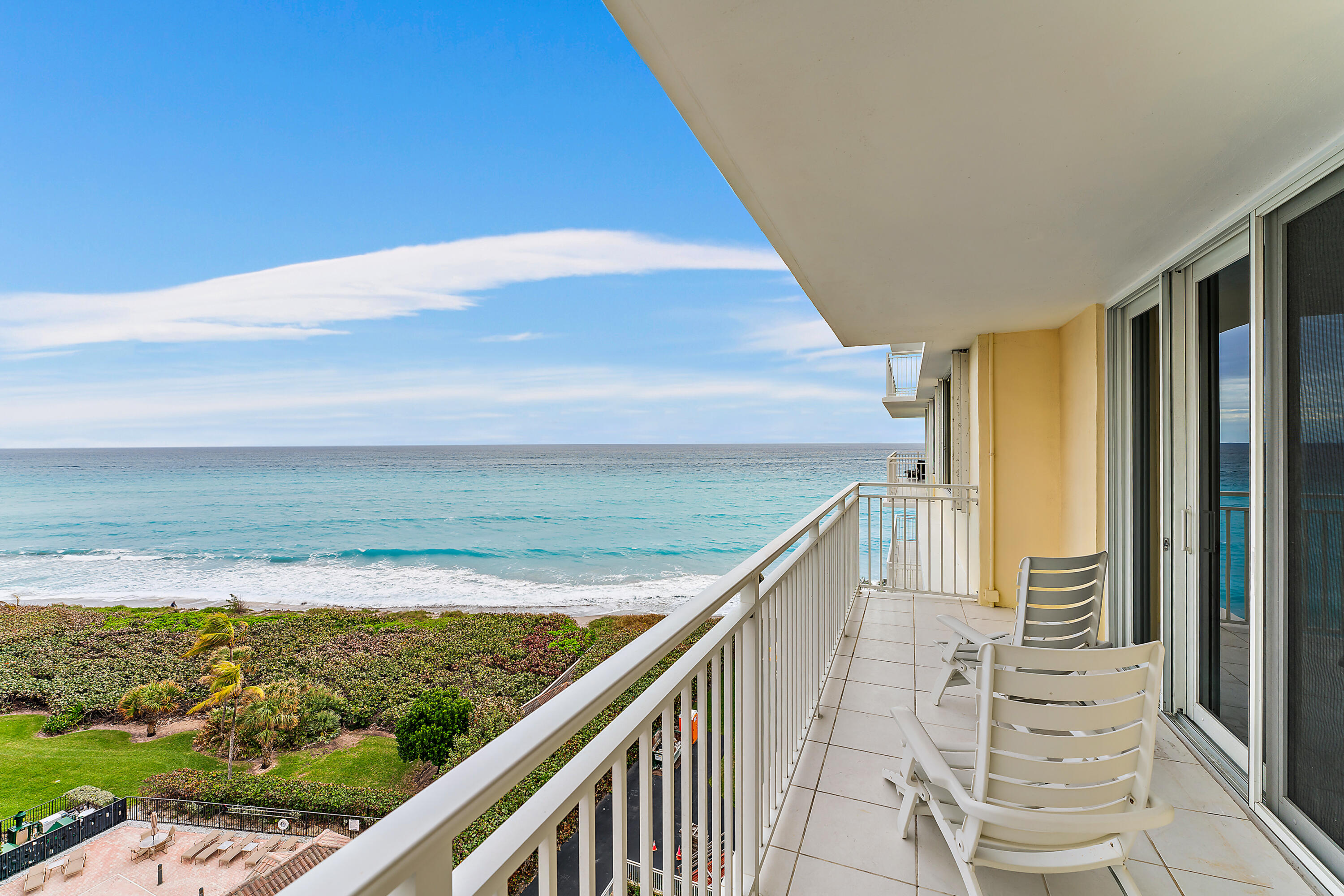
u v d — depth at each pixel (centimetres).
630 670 87
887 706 311
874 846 204
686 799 122
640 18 133
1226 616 262
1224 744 258
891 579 641
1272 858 197
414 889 50
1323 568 187
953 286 360
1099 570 293
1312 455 192
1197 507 278
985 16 133
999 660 156
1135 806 161
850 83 158
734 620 159
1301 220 200
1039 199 232
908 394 1176
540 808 74
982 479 514
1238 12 131
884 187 222
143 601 2366
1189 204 234
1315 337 192
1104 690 154
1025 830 150
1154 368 339
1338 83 157
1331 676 185
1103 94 162
